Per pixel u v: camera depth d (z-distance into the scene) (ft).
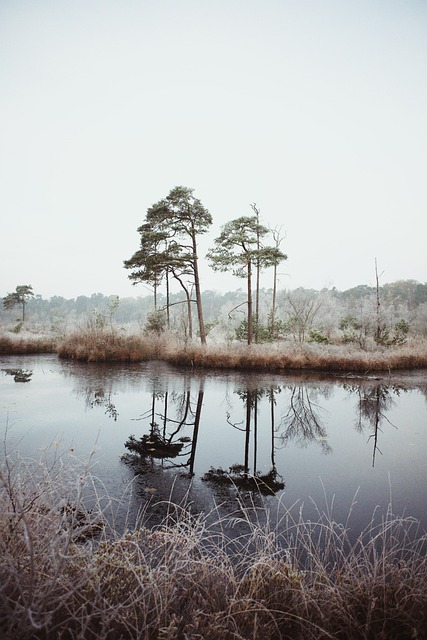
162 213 74.95
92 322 75.41
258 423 29.78
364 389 44.83
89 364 59.77
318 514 15.29
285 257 73.26
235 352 61.77
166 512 14.92
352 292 271.08
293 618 8.10
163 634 7.14
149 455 21.65
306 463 21.34
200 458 21.59
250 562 10.18
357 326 91.50
